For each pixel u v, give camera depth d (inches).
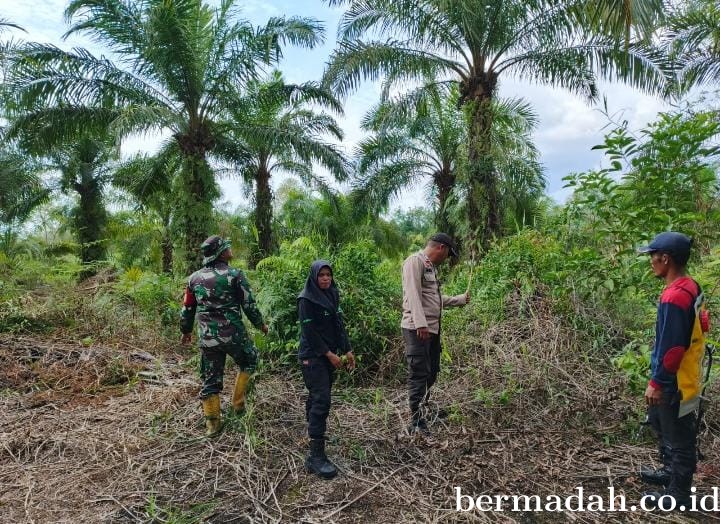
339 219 584.1
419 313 133.2
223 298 137.3
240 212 593.0
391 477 116.5
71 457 128.5
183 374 195.8
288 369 189.0
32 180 611.2
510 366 156.2
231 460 124.1
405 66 343.0
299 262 220.2
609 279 155.4
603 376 153.6
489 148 327.3
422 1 323.6
